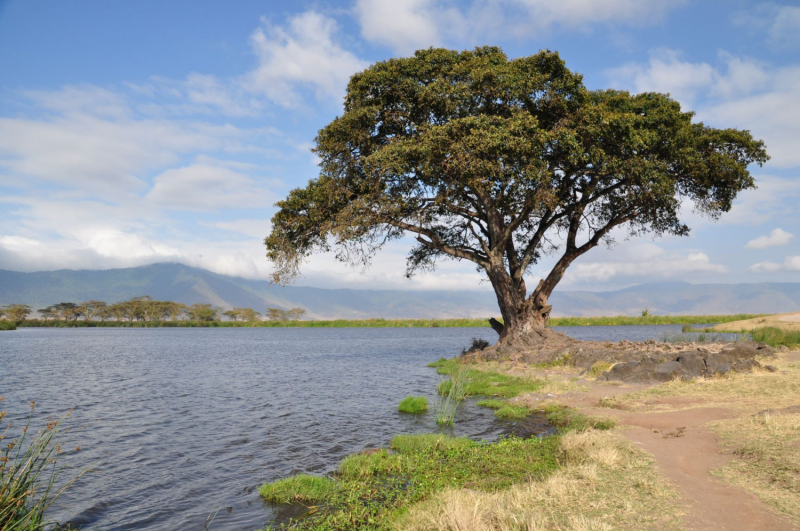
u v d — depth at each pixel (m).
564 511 6.31
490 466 9.25
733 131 26.81
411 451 10.98
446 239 32.09
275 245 26.02
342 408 17.41
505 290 28.23
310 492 8.66
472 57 25.73
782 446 8.05
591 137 23.41
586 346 25.14
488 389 19.12
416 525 6.39
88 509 8.39
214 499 8.83
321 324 133.38
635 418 11.95
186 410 17.66
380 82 24.75
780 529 5.37
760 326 46.03
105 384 24.97
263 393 21.39
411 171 23.89
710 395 13.76
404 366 31.73
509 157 22.23
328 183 24.98
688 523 5.69
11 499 6.76
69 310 174.88
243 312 172.62
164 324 147.88
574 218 28.75
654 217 27.36
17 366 34.62
